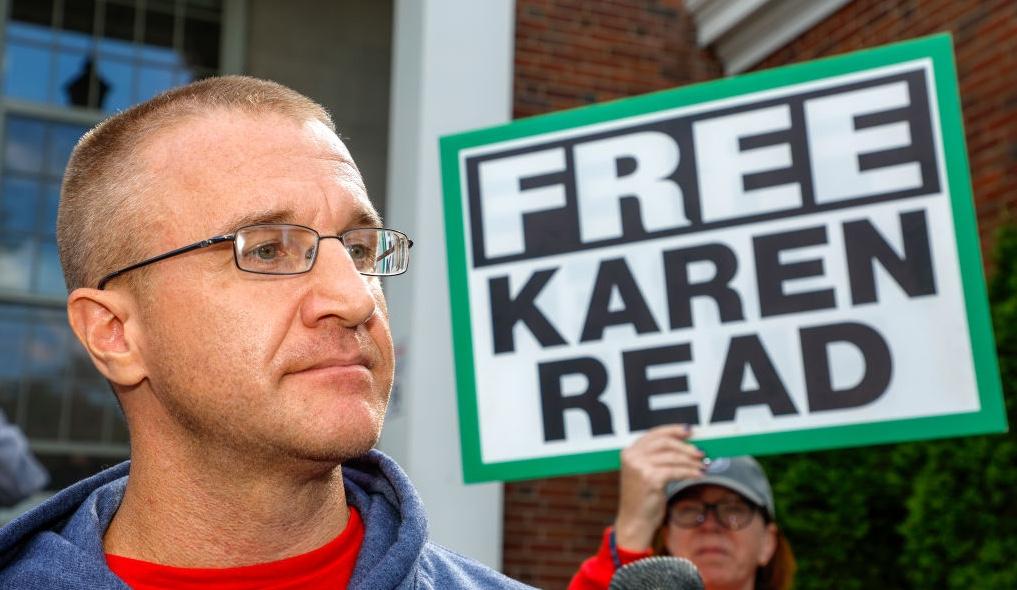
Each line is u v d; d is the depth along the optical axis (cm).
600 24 646
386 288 577
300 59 767
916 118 247
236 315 102
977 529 444
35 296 693
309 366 102
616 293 255
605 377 252
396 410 538
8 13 716
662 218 257
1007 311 441
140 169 110
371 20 787
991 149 503
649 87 652
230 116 111
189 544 108
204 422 103
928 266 241
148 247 107
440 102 559
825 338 243
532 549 588
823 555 507
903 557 475
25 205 702
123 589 101
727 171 256
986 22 510
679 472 235
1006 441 436
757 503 267
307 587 108
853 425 238
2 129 702
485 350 259
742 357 246
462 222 266
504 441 254
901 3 556
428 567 115
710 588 262
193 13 753
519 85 620
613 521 605
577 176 263
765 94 257
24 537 112
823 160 251
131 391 111
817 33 611
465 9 571
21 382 681
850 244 246
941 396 235
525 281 260
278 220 106
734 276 251
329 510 111
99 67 729
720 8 648
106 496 115
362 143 770
